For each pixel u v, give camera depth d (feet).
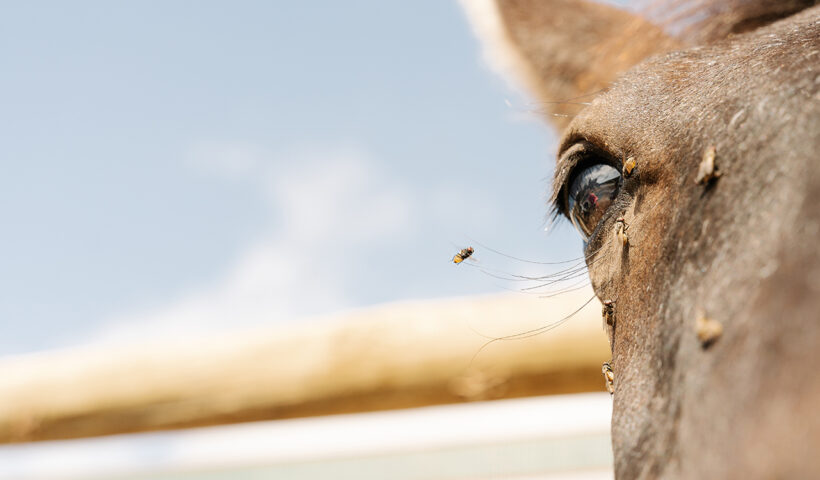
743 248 1.95
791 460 1.71
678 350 1.99
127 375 3.19
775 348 1.87
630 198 2.20
